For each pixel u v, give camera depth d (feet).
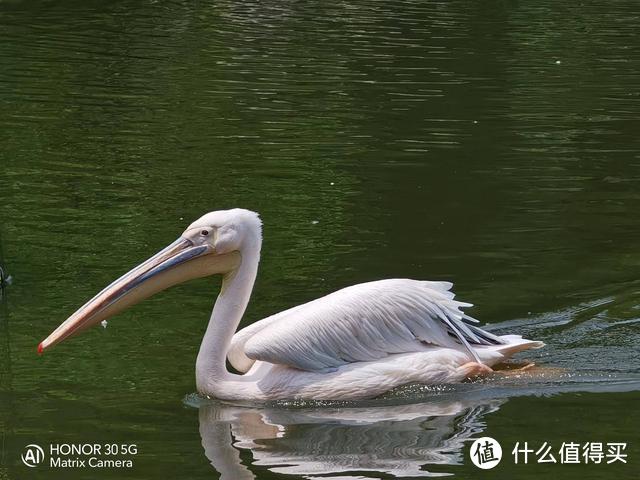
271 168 50.31
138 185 47.21
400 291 29.43
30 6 96.27
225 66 73.56
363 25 92.12
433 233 41.24
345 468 23.21
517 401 27.63
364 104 63.77
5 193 45.83
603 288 35.68
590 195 46.44
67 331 28.04
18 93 63.87
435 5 104.22
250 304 34.14
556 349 31.09
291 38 85.05
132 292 28.50
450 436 25.25
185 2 101.60
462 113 62.34
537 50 83.56
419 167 50.85
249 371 28.81
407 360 28.73
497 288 35.65
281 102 63.72
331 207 44.45
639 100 66.44
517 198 46.03
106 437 25.20
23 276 36.86
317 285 35.76
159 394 28.07
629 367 29.89
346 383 28.07
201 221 28.91
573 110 63.62
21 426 25.82
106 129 56.65
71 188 46.62
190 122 58.54
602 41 87.97
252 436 25.38
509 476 22.91
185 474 23.02
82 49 77.97
